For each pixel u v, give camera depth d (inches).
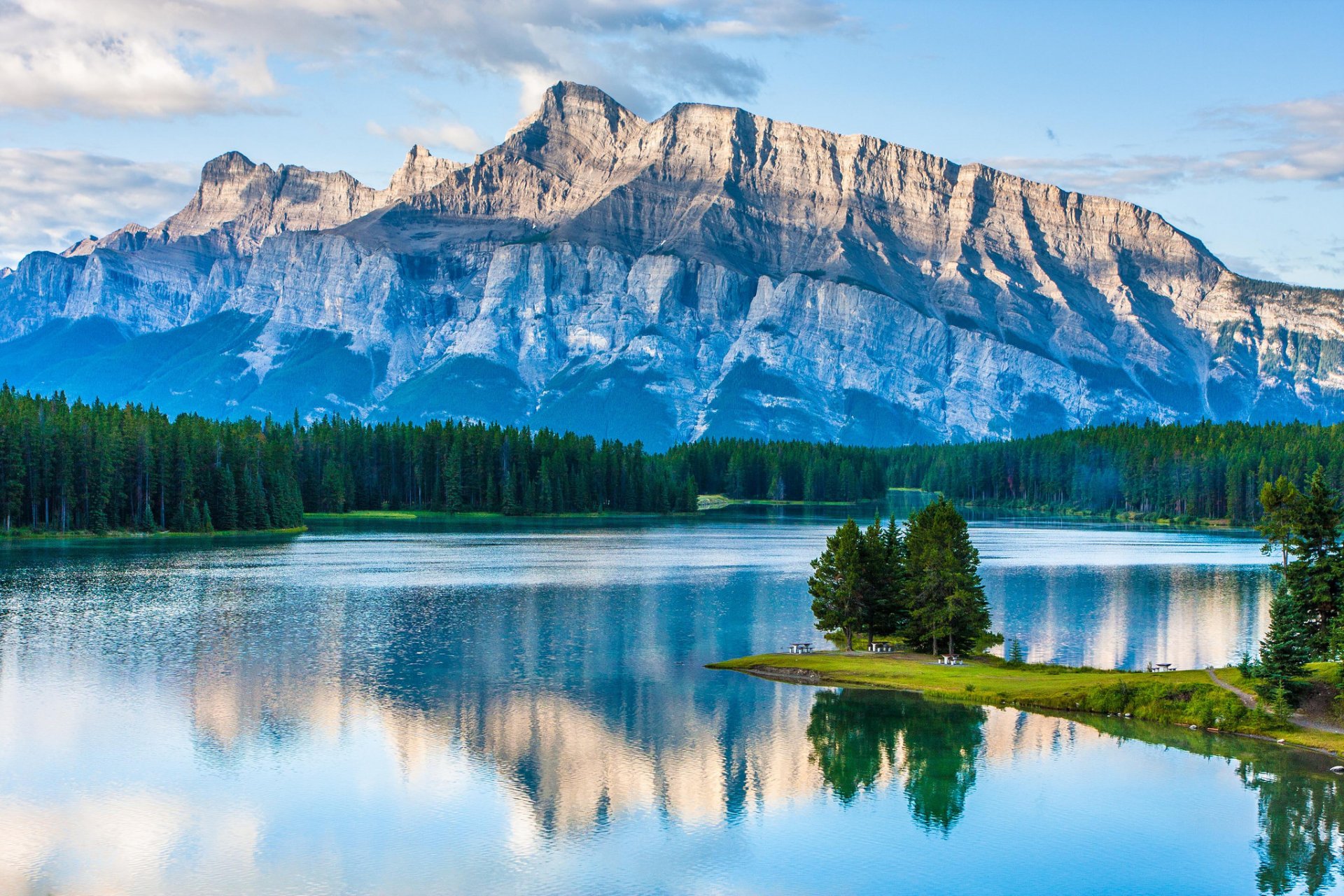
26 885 2281.0
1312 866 2417.6
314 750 3117.6
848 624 4557.1
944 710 3595.0
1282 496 3720.5
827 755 3127.5
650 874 2354.8
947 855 2461.9
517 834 2559.1
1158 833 2586.1
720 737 3287.4
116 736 3213.6
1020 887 2301.9
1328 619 3491.6
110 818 2623.0
